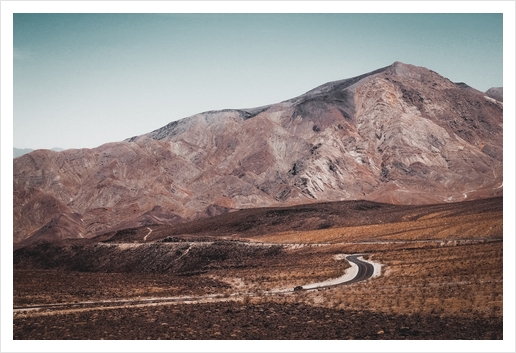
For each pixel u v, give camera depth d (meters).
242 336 45.31
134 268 134.75
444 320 45.78
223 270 98.88
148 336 46.84
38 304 62.56
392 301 51.94
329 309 51.31
